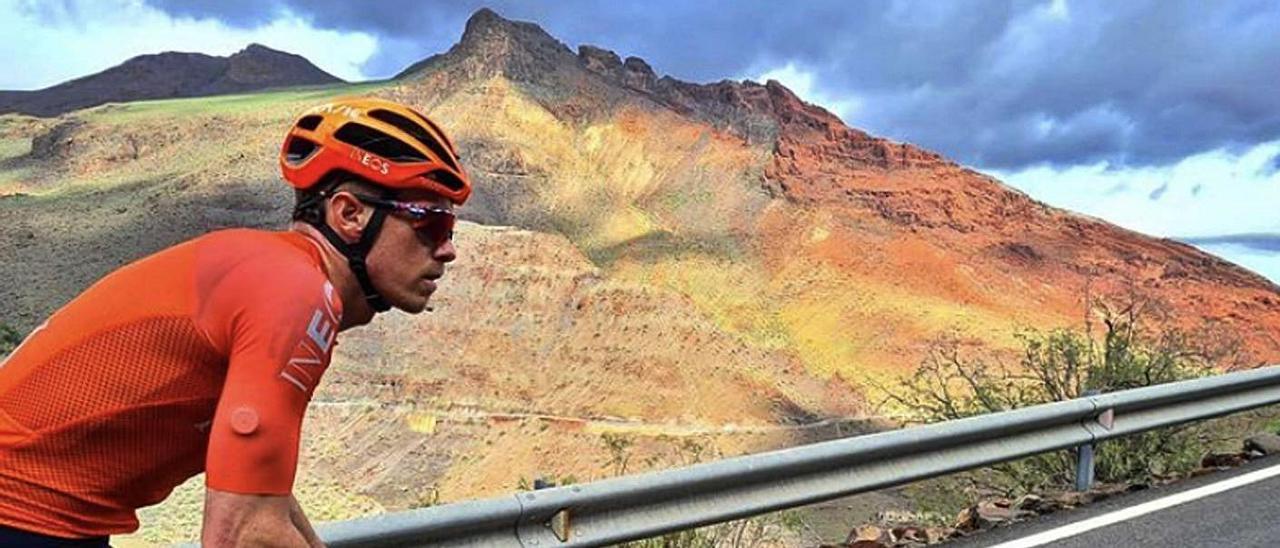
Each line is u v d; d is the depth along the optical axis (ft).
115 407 5.82
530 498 15.85
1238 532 22.02
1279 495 25.27
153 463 6.05
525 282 632.79
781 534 27.12
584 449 557.33
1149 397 26.68
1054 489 29.07
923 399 41.86
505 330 610.65
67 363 5.84
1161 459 33.35
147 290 5.90
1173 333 39.60
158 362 5.84
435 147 6.40
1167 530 22.22
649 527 17.44
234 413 5.60
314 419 542.98
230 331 5.82
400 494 515.09
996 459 23.47
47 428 5.80
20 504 5.78
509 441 557.33
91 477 5.90
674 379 615.57
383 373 572.51
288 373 5.74
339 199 6.26
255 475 5.61
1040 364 40.34
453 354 589.32
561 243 654.53
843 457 20.20
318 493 338.75
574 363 606.55
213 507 5.60
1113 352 39.06
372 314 6.57
